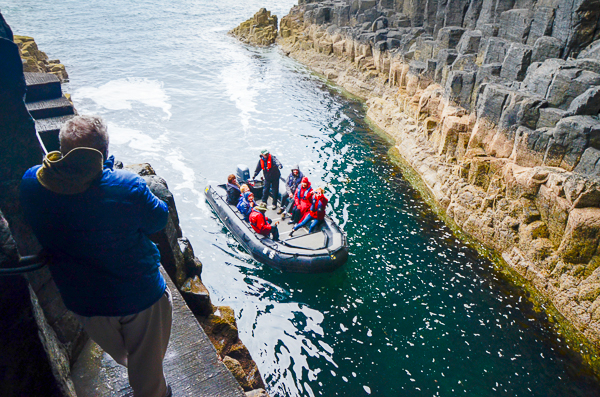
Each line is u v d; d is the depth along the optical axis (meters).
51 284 2.36
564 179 8.87
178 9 53.66
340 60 26.25
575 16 11.35
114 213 1.61
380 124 18.72
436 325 8.44
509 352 7.84
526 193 9.76
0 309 1.54
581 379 7.35
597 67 10.22
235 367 4.73
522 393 7.10
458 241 11.00
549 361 7.66
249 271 9.83
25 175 1.62
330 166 14.95
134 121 18.11
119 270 1.70
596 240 8.15
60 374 1.90
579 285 8.38
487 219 10.70
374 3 26.97
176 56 29.55
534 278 9.34
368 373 7.41
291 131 17.89
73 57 28.06
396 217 11.98
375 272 9.84
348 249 10.01
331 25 29.02
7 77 1.90
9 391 1.64
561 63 10.69
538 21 12.82
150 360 1.99
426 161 14.10
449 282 9.56
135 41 33.94
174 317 3.18
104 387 2.53
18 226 2.25
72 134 1.52
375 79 22.44
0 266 1.51
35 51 22.30
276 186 11.31
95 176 1.56
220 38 36.41
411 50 19.47
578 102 9.61
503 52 13.17
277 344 7.98
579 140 9.03
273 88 23.59
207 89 22.88
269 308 8.83
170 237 4.62
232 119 18.88
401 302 9.01
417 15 23.52
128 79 23.88
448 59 15.31
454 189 12.01
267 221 10.23
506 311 8.77
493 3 16.41
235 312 8.70
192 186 13.29
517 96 10.47
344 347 7.95
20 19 42.22
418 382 7.26
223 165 14.73
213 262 10.06
